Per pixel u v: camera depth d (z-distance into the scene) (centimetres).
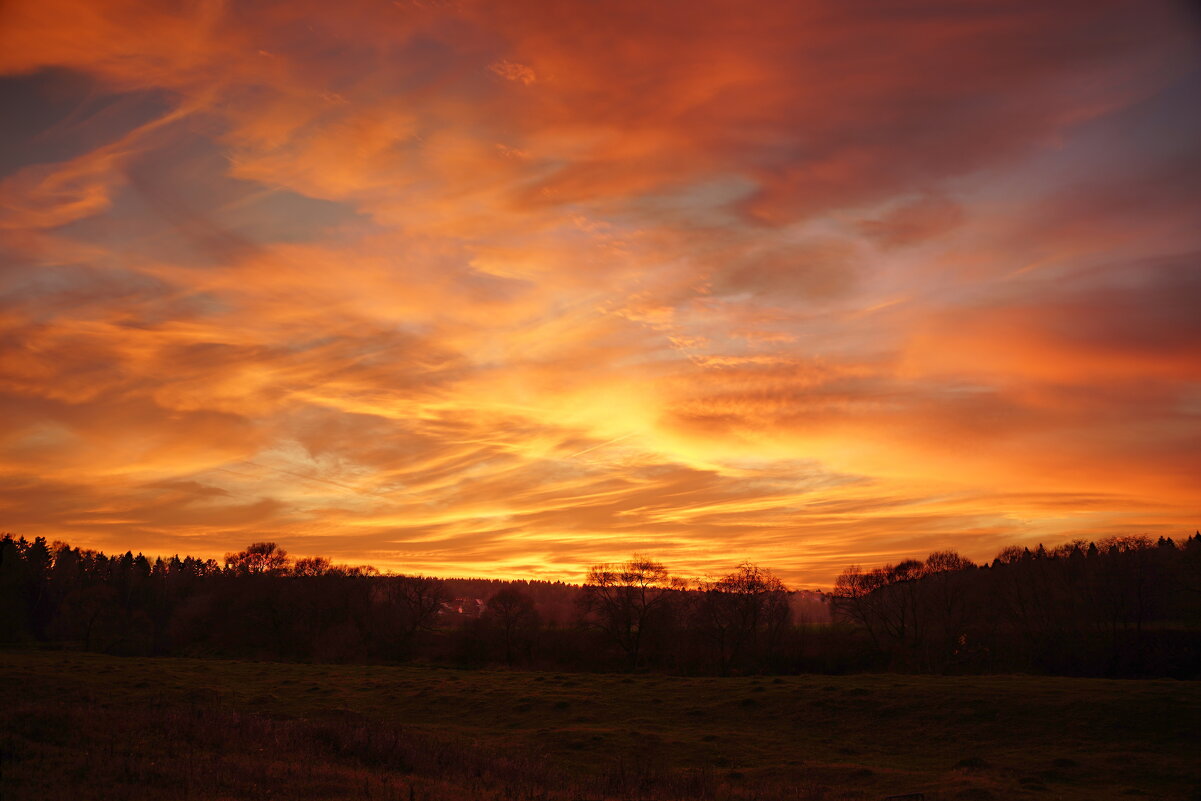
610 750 3156
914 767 2936
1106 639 7675
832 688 4128
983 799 2378
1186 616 8962
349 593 10619
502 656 8962
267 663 6431
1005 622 8912
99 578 13325
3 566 10300
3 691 3672
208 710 3184
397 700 4281
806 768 2867
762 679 4788
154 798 1667
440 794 1978
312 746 2609
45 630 11175
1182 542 8800
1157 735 3036
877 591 9781
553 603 12181
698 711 3891
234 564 11144
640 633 9062
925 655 8112
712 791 2402
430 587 10325
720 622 9000
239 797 1758
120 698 3716
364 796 1875
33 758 1977
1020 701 3566
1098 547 8956
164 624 12100
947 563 9838
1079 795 2447
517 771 2523
